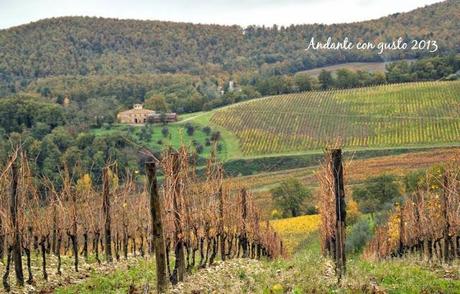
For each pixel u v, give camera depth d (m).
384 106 126.06
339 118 122.31
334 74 188.88
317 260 19.27
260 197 85.44
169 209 19.22
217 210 24.55
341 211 18.31
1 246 22.06
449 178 23.78
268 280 16.22
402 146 104.25
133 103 158.88
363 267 19.27
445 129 108.25
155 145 100.62
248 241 30.42
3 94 154.38
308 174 96.31
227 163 103.81
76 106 134.12
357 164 94.38
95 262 24.77
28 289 18.20
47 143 65.75
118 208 27.28
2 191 19.31
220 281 17.45
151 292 16.88
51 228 23.91
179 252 19.23
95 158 63.69
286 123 123.12
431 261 23.61
